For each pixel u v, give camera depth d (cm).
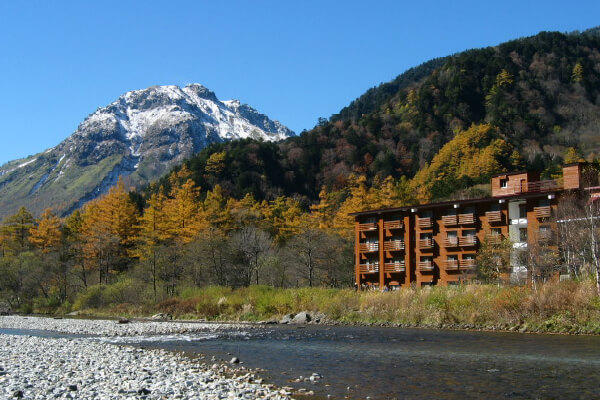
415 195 11481
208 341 3092
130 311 6391
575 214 4847
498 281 5041
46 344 2905
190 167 16325
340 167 18150
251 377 1848
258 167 16875
